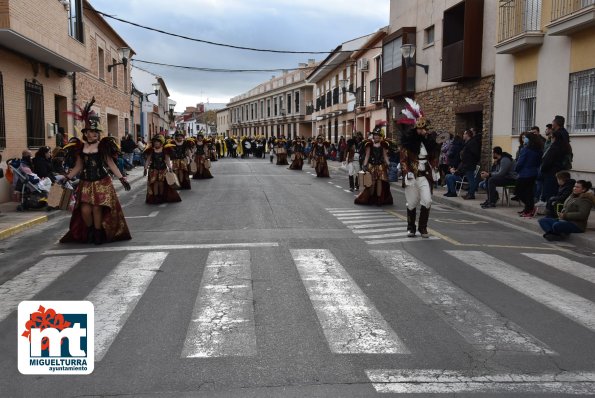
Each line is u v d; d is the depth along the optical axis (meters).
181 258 7.58
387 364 4.21
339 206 13.14
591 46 12.62
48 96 17.64
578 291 6.21
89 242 8.73
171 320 5.14
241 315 5.27
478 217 12.05
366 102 34.34
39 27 14.34
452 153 16.20
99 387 3.86
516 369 4.14
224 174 23.91
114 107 28.95
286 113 64.50
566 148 10.88
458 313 5.39
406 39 24.16
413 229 9.32
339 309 5.46
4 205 13.01
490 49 17.77
